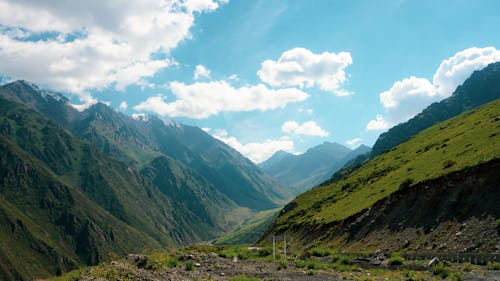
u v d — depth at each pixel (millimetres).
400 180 87562
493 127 86250
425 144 128250
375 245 65312
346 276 35750
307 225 104312
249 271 38094
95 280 26859
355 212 83250
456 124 136500
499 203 50812
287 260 50375
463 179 59500
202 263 40812
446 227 55156
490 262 38750
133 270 29047
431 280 33656
